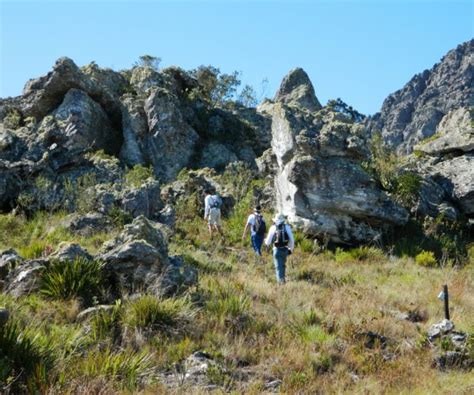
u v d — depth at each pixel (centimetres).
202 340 920
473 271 1766
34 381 667
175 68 3922
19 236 1593
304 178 1972
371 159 2234
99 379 704
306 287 1316
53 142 2223
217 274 1357
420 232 2066
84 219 1692
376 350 946
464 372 909
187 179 2380
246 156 3409
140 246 1106
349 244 1981
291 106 2220
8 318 771
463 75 15875
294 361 868
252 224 1719
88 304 995
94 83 3069
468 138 2525
